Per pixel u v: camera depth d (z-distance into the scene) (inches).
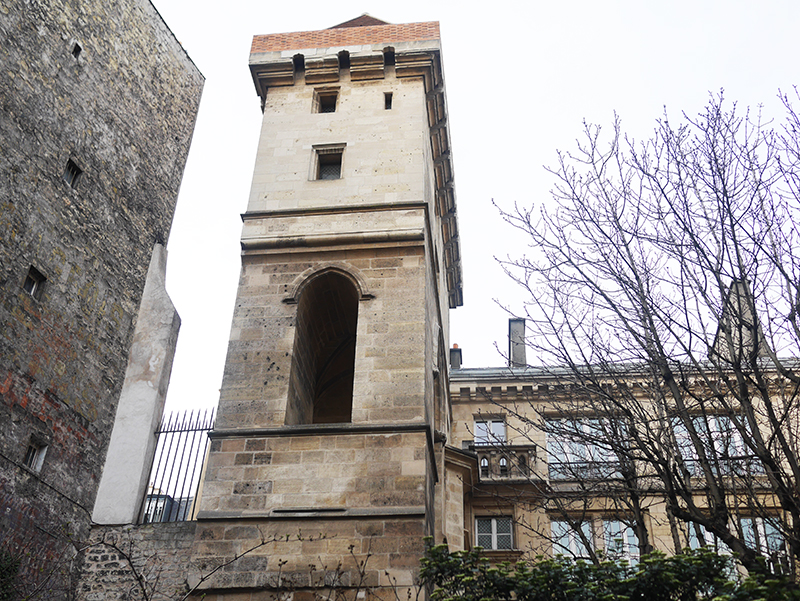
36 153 1035.3
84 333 1067.3
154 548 802.8
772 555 525.3
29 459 949.2
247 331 794.8
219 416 740.7
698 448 551.2
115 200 1192.2
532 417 1155.9
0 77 989.8
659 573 475.8
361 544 653.3
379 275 824.9
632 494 623.5
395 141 941.2
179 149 1402.6
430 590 636.1
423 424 710.5
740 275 572.1
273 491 690.2
